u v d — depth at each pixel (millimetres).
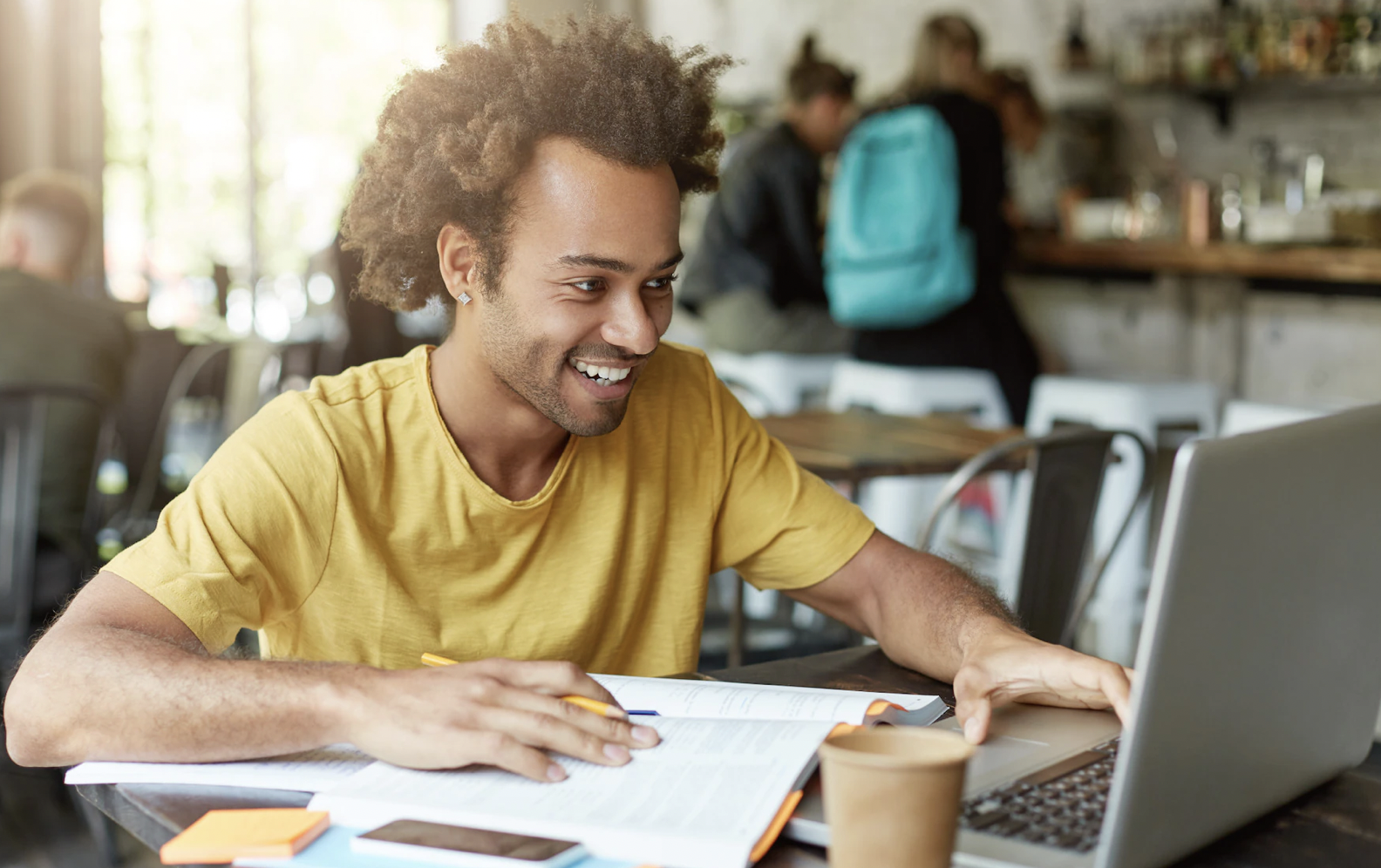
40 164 5820
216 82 6539
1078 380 3551
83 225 3039
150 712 894
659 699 976
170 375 4547
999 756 906
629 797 802
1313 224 3520
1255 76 3734
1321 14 3609
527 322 1059
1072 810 810
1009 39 4762
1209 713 737
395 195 1148
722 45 6176
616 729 875
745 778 822
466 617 1183
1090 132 4445
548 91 1031
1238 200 3783
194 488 1072
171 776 889
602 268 1032
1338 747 893
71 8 5836
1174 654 694
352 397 1143
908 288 3463
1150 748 701
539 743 858
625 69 1057
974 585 1213
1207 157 4141
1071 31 4367
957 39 3688
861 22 5402
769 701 959
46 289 2842
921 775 650
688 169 1203
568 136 1030
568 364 1073
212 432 4715
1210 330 4113
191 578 1009
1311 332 3840
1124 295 4375
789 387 3932
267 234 6719
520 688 894
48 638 962
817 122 4066
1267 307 3951
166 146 6445
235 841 760
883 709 931
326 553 1113
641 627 1291
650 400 1276
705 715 944
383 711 872
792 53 5785
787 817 787
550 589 1202
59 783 2646
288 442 1101
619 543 1224
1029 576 2082
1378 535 850
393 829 772
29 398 2398
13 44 5750
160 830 820
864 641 2771
